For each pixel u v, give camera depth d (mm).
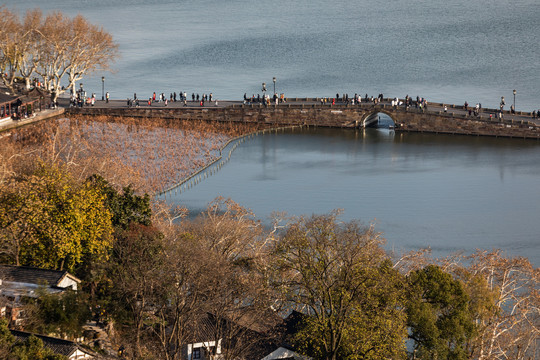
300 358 110688
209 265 106125
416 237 186125
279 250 111375
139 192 187500
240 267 118750
